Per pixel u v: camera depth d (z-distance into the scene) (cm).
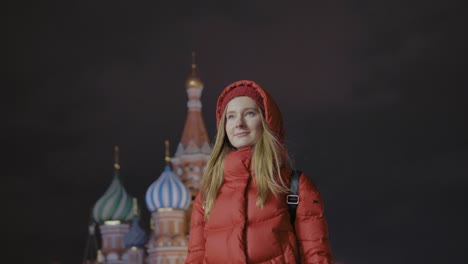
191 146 3884
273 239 296
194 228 322
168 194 3588
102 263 3972
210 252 301
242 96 326
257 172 305
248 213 299
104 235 4028
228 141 334
